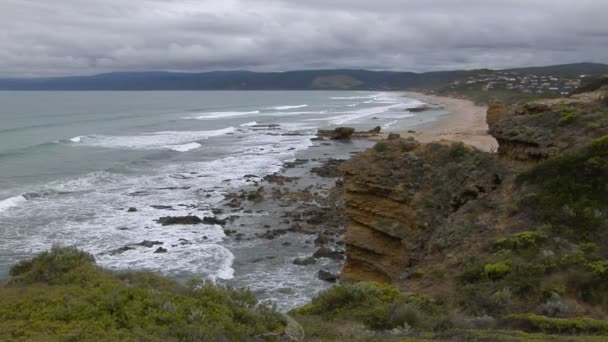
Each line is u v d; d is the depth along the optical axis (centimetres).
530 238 1502
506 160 2100
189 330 863
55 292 1011
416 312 1211
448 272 1552
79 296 984
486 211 1802
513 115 2239
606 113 1964
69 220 3350
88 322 861
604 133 1845
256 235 3108
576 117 1988
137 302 955
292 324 1071
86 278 1125
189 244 2938
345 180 2347
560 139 1927
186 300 1018
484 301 1263
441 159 2219
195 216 3388
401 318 1195
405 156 2272
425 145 2339
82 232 3114
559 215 1595
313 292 2327
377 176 2194
